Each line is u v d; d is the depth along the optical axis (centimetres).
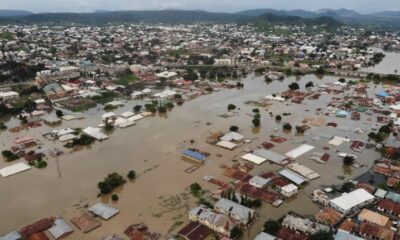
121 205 8712
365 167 10594
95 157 11619
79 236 7544
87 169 10731
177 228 7750
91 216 8188
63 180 10056
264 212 8331
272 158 11088
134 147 12406
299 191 9275
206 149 12094
